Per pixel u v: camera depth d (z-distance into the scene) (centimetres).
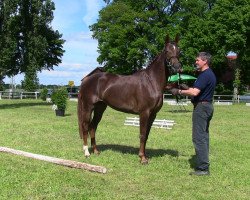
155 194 703
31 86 5475
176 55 899
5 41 3872
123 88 962
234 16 4584
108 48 5453
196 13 5341
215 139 1427
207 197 695
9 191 685
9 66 4891
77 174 817
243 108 3481
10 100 4641
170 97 5241
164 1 5412
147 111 935
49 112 2594
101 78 1002
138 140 1338
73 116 2305
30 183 740
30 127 1642
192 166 930
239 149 1212
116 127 1744
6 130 1520
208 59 837
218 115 2631
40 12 4403
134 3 5594
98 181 773
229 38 4609
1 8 3778
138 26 5356
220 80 5578
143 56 5309
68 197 665
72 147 1158
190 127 1817
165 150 1149
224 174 862
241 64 5325
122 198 669
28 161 931
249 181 808
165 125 1759
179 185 767
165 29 5228
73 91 5747
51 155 1031
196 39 4906
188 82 4997
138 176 825
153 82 933
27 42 4444
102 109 1048
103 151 1095
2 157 967
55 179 770
